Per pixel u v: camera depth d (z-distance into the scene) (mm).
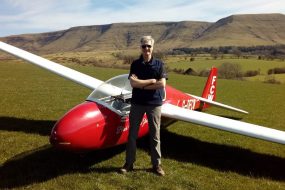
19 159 5406
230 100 16844
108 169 5168
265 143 7574
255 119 11344
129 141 5016
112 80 5965
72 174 4895
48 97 13258
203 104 10250
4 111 9516
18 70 31641
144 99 4820
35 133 7031
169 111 6375
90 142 4914
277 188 4961
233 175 5387
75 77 8617
